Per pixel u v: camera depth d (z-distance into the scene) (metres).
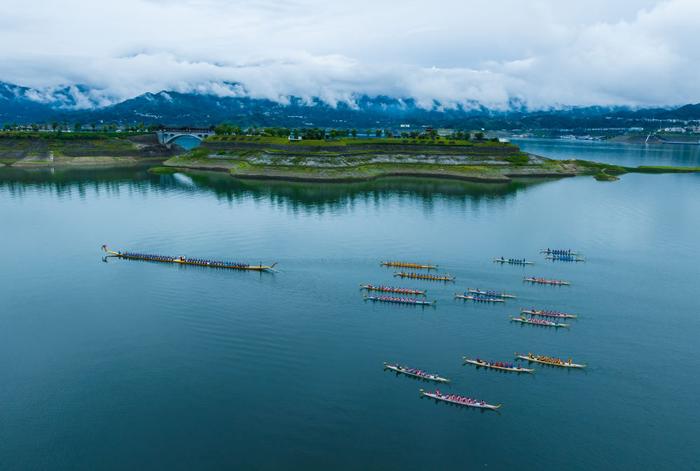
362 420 81.50
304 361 97.44
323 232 181.00
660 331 110.44
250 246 164.62
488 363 96.56
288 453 74.56
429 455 74.44
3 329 110.06
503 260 152.12
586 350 102.62
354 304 122.19
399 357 99.06
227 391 88.38
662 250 165.75
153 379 91.75
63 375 93.12
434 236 177.38
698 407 85.50
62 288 131.75
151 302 123.06
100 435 78.19
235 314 116.56
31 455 74.38
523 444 76.75
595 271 145.00
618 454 75.00
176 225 191.88
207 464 72.44
